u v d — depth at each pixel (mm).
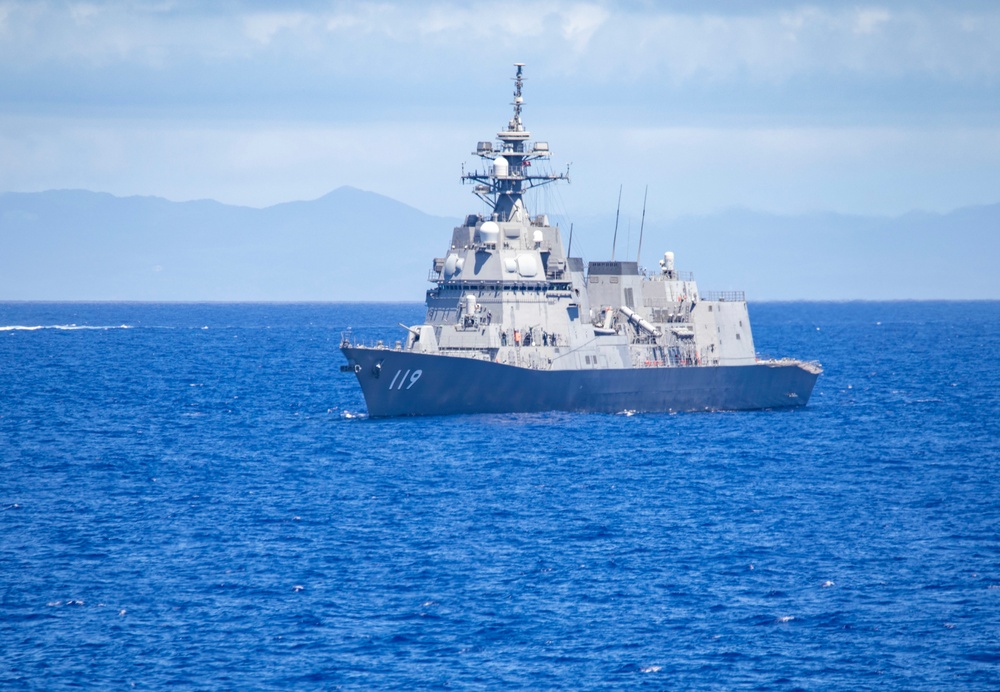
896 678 158125
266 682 155500
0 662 160750
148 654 163625
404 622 175250
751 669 160500
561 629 173250
